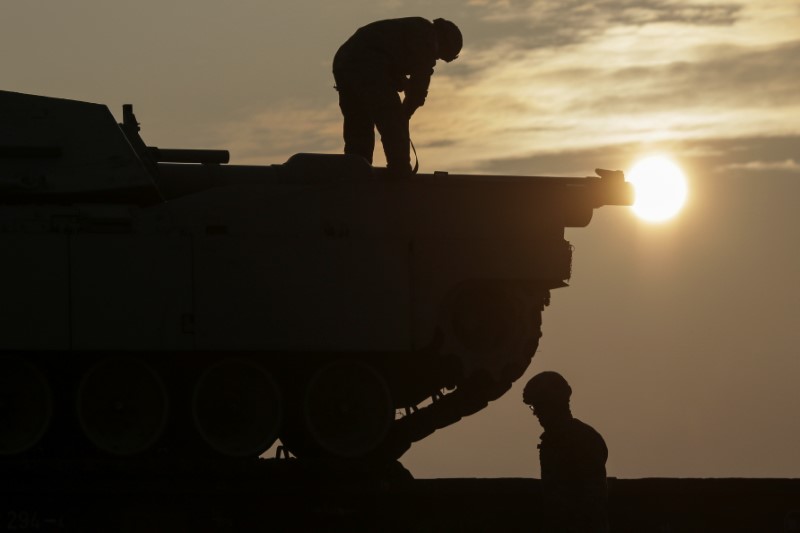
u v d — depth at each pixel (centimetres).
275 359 3572
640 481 3462
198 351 3450
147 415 3453
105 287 3381
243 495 3353
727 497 3484
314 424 3550
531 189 3659
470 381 3778
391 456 3756
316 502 3378
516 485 3406
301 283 3491
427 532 3381
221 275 3444
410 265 3566
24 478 3262
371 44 3759
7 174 3425
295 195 3516
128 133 3644
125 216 3416
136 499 3306
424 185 3600
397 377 3819
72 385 3484
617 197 3694
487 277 3603
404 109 3797
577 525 2934
